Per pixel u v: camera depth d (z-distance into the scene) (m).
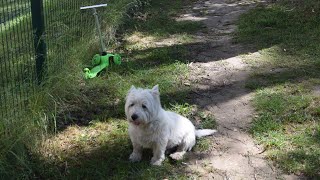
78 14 7.39
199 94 6.34
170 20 10.28
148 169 4.43
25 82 5.23
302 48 7.91
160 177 4.35
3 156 4.27
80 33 7.35
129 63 7.28
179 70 7.08
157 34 9.05
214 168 4.54
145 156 4.75
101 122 5.49
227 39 8.78
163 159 4.57
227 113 5.78
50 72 5.75
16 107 4.82
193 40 8.78
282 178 4.34
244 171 4.50
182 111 5.77
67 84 5.95
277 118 5.52
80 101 5.94
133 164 4.54
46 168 4.47
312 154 4.68
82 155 4.75
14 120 4.65
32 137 4.70
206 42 8.64
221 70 7.20
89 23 7.81
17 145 4.44
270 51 7.89
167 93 6.29
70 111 5.66
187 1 12.38
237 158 4.73
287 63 7.33
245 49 8.12
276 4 11.07
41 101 5.17
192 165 4.59
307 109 5.70
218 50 8.16
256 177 4.38
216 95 6.31
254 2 11.80
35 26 5.52
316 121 5.42
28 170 4.36
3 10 5.14
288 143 4.94
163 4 11.95
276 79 6.71
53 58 5.96
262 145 4.96
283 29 9.05
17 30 5.31
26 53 5.41
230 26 9.71
